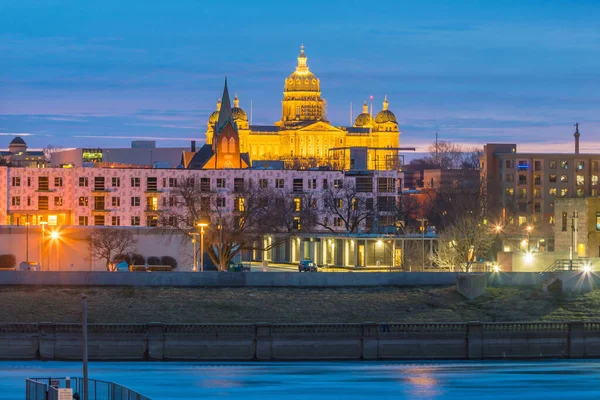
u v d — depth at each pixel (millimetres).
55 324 175125
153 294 197500
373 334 176750
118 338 173875
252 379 161375
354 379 162375
